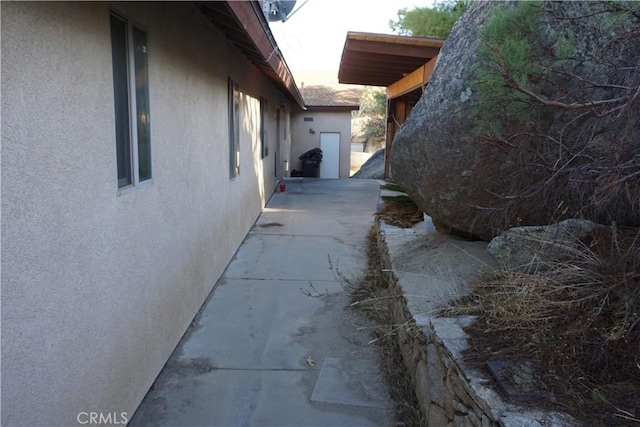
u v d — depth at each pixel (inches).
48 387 78.7
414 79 375.2
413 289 140.0
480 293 120.4
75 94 86.7
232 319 179.3
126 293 111.7
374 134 1166.3
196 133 178.2
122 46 112.0
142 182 123.0
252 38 185.5
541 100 99.3
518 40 106.9
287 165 703.1
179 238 157.0
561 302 94.9
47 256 78.0
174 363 145.3
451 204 149.0
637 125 89.2
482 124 121.2
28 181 72.8
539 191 115.0
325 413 121.6
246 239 302.8
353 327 172.9
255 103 351.9
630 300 84.4
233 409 123.0
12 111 68.9
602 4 107.7
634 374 76.9
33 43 73.7
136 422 116.2
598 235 111.0
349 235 316.5
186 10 162.2
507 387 77.2
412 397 122.9
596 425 67.6
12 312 69.4
